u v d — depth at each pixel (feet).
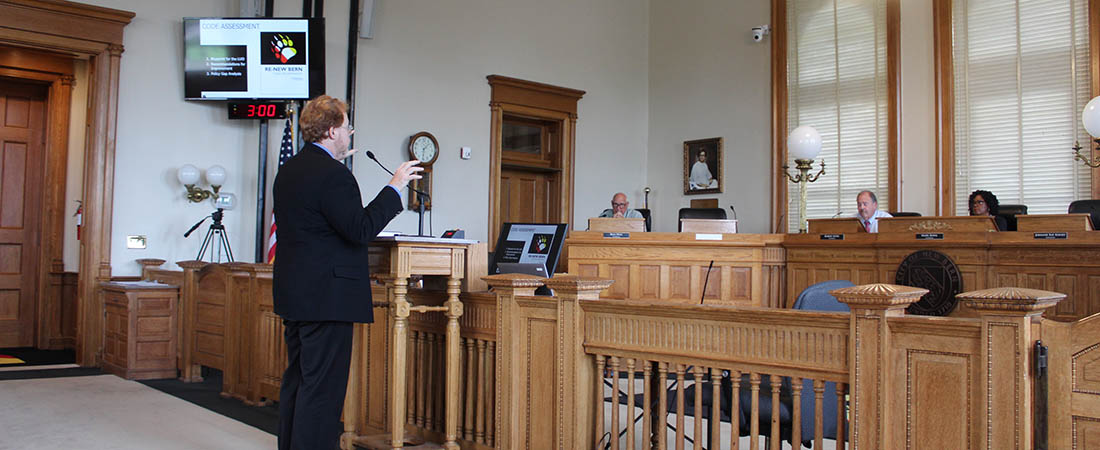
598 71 31.30
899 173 26.17
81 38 20.58
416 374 11.66
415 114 26.45
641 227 20.61
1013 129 24.26
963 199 25.07
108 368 19.52
